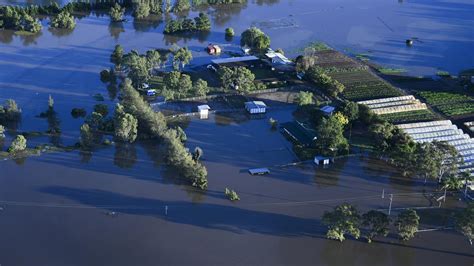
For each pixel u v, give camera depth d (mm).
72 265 112438
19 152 151125
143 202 133000
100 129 164375
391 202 135250
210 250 118188
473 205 120000
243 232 124000
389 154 152125
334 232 119125
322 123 155125
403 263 116438
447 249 120438
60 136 160625
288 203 134375
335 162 151875
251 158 153000
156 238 121125
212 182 141625
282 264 115000
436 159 140250
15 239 119250
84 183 139500
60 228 123062
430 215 131000
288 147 159125
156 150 155750
